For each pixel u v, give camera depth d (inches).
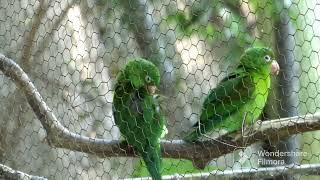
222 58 440.5
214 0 460.4
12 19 446.0
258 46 418.0
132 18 447.8
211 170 386.0
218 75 411.8
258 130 351.9
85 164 443.8
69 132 400.5
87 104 462.9
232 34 437.7
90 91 464.8
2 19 450.0
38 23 436.5
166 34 425.4
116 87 393.7
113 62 446.6
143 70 386.3
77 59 455.5
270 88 392.5
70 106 450.3
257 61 398.0
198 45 460.1
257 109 390.3
